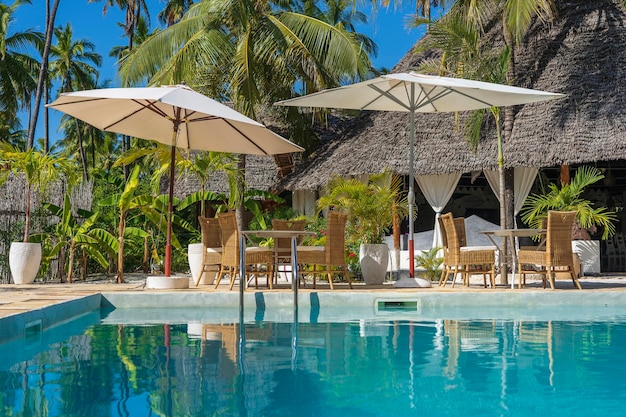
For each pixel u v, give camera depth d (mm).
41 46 34000
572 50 14531
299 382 3465
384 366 3930
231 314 6914
